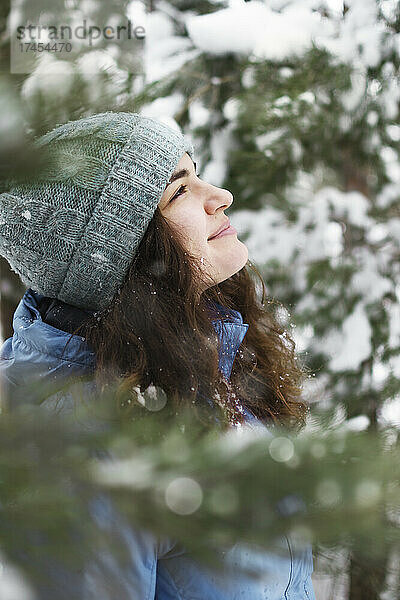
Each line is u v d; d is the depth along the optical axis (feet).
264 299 5.74
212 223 3.87
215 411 3.09
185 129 7.61
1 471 1.11
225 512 1.00
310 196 7.98
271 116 7.04
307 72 7.29
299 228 7.86
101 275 3.49
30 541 1.04
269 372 4.48
